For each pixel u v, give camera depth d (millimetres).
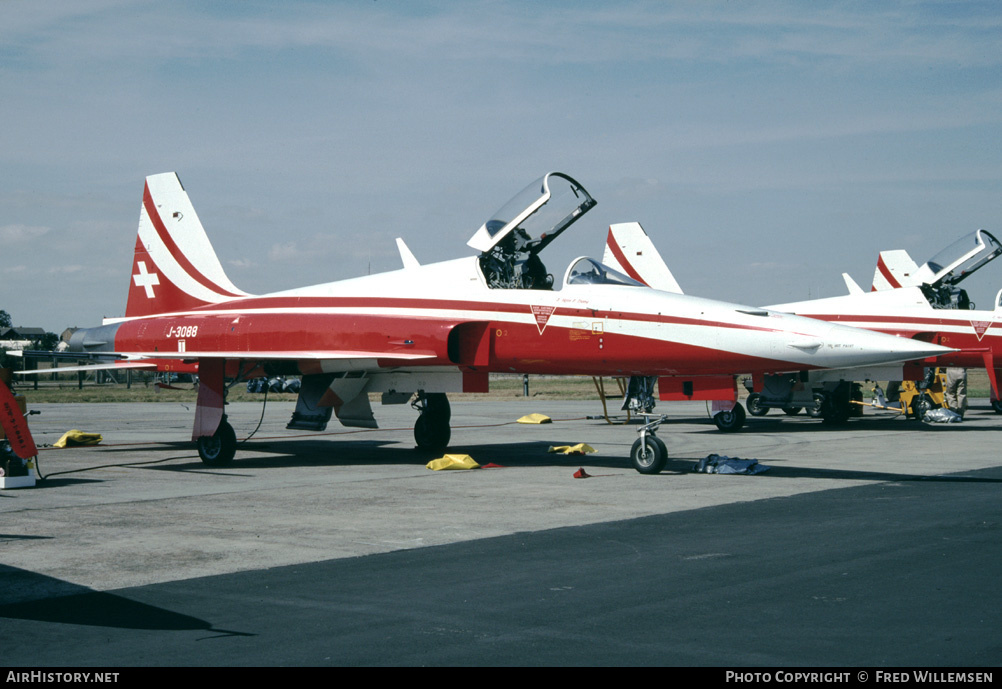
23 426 11984
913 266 29016
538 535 8555
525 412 30531
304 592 6461
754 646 5152
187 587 6633
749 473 13031
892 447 17141
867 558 7367
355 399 15977
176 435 21828
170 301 18594
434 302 14594
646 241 27688
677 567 7133
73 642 5344
